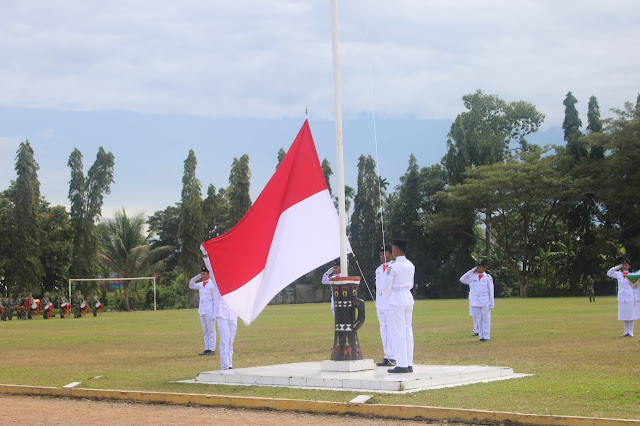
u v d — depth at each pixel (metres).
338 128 12.30
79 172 62.59
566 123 71.62
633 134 59.53
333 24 12.43
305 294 71.00
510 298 62.78
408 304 11.41
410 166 74.00
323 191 13.12
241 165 68.88
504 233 69.31
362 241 72.00
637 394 9.24
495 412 7.98
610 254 64.81
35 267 58.84
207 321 17.53
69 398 10.69
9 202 62.97
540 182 61.84
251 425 8.21
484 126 79.69
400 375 11.01
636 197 59.78
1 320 47.50
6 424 8.46
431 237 73.75
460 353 15.63
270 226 12.82
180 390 10.93
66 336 25.97
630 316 18.80
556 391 9.54
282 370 12.29
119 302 64.56
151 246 82.81
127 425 8.34
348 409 8.83
